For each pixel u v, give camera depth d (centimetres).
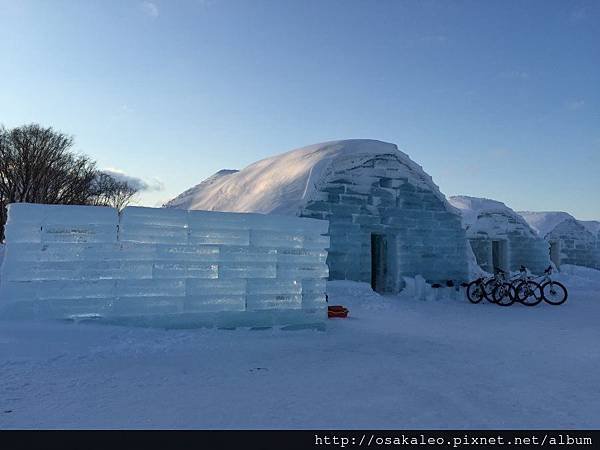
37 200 2952
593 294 1819
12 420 351
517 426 360
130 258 693
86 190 3388
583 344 750
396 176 1709
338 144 1777
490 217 2483
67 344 576
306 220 813
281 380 473
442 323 1024
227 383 458
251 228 770
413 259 1702
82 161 3288
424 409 393
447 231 1786
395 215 1683
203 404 393
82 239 673
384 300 1366
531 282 1515
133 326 681
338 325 908
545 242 2581
